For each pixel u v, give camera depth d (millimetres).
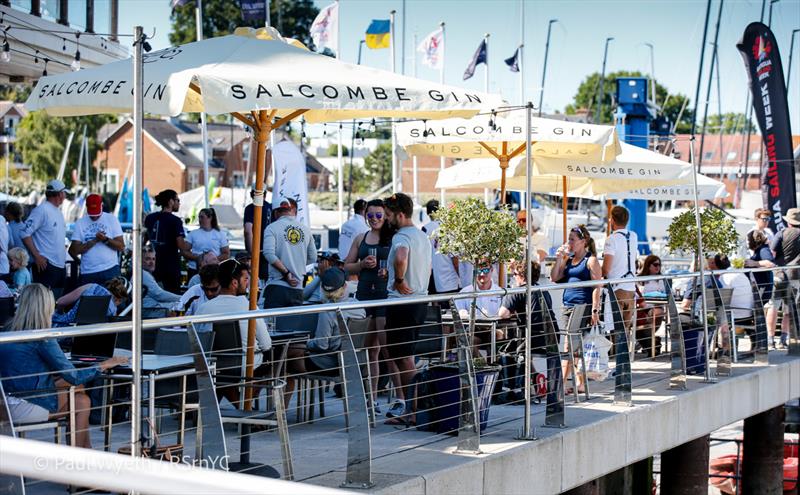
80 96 7734
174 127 80750
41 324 6562
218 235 14789
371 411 8922
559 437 8688
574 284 9453
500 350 10703
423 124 11570
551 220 38219
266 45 8391
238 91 7473
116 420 8773
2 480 5121
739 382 12227
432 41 32875
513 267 10781
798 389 13984
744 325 14805
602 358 11414
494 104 8477
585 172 13500
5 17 13086
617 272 12281
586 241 11367
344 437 8586
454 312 8039
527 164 8422
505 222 10125
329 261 12203
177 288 13602
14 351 6523
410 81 8289
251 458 7641
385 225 10195
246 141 79812
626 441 9750
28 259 11797
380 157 76062
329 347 9484
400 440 8398
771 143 18359
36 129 73125
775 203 18422
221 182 79062
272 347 9031
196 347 5973
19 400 6344
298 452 7934
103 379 8000
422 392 8805
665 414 10469
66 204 45531
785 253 15258
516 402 9406
